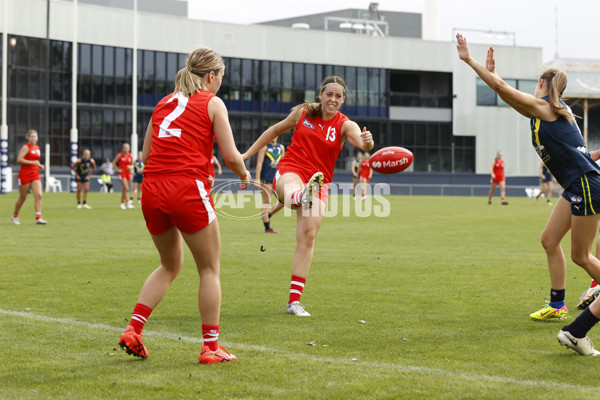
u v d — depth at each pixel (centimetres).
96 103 4584
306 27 5231
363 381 416
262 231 1564
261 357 473
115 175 4594
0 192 3728
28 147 1639
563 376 428
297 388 402
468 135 5475
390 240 1364
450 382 414
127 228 1572
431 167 5441
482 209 2581
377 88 5309
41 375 430
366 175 3178
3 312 623
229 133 463
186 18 4791
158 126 464
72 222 1742
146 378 423
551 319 605
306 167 668
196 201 454
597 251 666
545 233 604
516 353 485
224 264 977
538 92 566
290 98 5103
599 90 5128
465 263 1001
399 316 618
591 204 547
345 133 668
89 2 5103
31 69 4353
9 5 4241
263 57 4997
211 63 475
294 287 632
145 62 4722
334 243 1301
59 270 902
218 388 403
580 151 550
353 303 682
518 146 5569
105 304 666
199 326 571
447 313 631
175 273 484
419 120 5416
